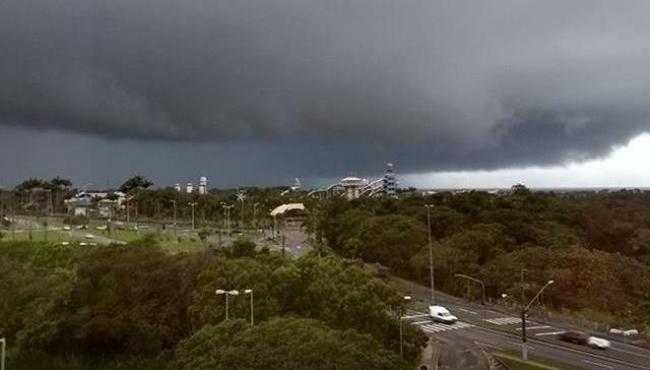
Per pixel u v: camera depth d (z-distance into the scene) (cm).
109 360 8288
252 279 8038
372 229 15675
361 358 5925
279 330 6222
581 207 19950
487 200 19438
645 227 19100
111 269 8781
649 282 13188
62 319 8306
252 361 5794
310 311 8044
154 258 9106
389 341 8100
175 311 8531
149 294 8694
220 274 8256
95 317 8194
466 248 14562
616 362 7944
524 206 18938
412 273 14850
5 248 13300
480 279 13162
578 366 7719
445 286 13800
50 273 10462
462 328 10175
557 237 15838
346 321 7881
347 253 16462
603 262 13088
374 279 8681
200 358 6150
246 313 7638
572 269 12719
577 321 10725
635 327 10512
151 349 8212
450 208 18075
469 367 7781
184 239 19450
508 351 8544
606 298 12225
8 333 8919
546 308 11900
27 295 9250
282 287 8069
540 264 13038
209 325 6931
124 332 8181
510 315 11350
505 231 15938
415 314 11362
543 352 8488
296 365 5725
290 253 17288
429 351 8619
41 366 8150
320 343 5938
